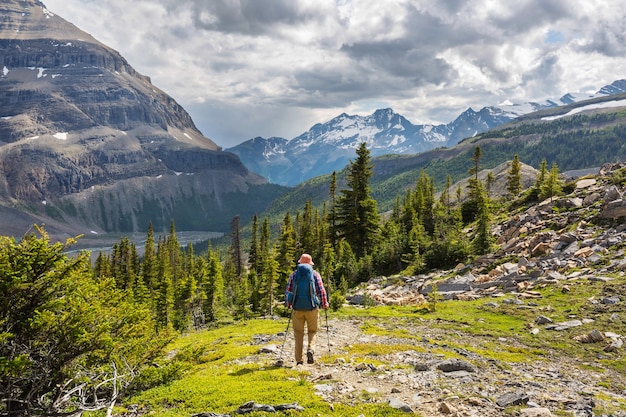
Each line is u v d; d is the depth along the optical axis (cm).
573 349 1781
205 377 1238
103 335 932
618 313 2058
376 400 963
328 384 1075
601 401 1070
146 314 1268
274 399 963
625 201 3488
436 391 1039
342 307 3406
